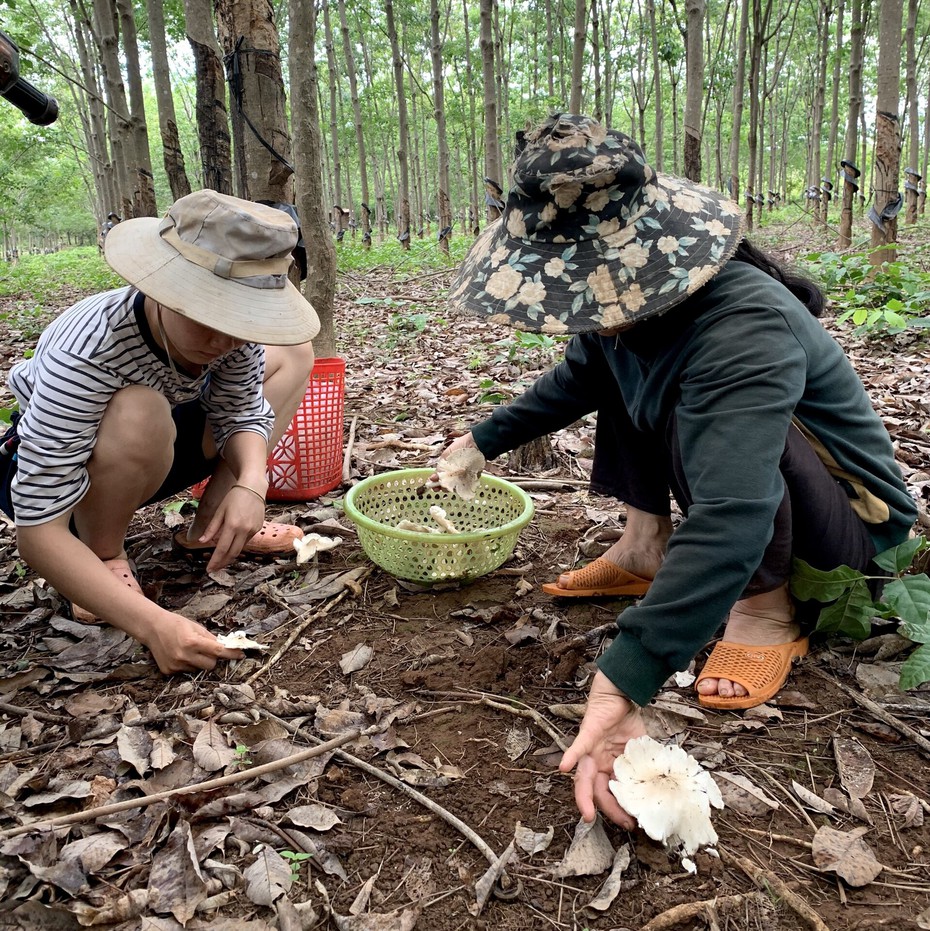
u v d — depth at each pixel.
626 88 28.08
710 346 1.55
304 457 2.98
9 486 2.08
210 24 4.02
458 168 32.56
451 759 1.68
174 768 1.65
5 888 1.33
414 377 5.10
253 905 1.35
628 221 1.52
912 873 1.37
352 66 18.27
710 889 1.35
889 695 1.79
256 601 2.35
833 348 1.79
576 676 1.92
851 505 1.83
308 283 3.85
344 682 1.96
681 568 1.38
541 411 2.19
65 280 16.23
